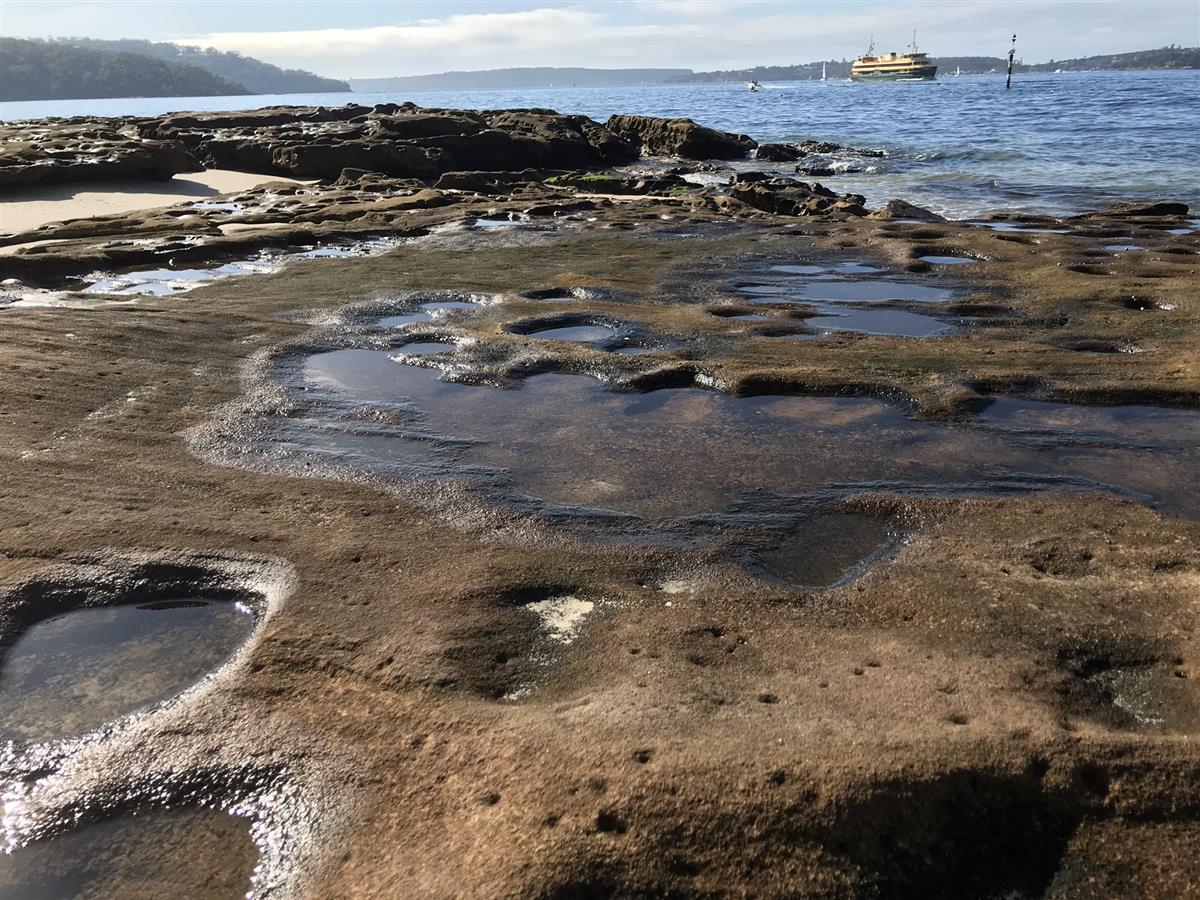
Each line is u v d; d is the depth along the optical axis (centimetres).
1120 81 11575
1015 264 1117
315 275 1116
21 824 288
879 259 1177
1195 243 1224
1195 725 305
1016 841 260
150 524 466
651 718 300
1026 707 305
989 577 403
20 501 492
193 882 264
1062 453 553
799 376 681
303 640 365
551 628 376
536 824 259
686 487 511
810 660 342
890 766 270
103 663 367
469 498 495
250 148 2723
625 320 871
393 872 255
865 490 503
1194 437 575
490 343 779
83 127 3103
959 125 4538
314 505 489
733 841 252
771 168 3203
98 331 822
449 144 3089
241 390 675
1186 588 386
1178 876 246
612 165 3497
